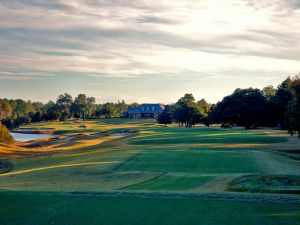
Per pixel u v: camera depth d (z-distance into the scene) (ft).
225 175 87.56
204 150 155.74
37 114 654.94
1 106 614.75
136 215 46.32
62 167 122.93
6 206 51.03
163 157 132.98
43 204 51.96
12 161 163.32
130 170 110.52
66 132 408.26
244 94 338.95
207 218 44.62
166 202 52.42
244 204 50.90
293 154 141.49
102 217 45.73
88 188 82.94
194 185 79.05
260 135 233.96
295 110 161.07
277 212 46.88
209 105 484.74
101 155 154.40
